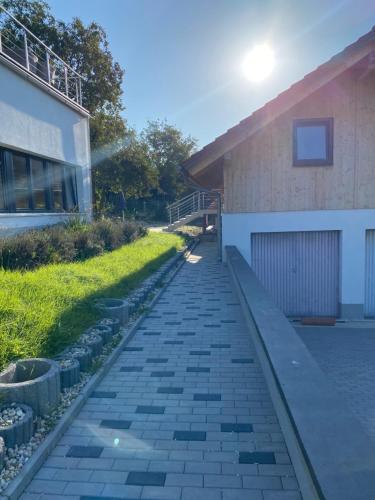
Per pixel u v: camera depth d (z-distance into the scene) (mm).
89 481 2641
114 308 5641
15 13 19688
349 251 10172
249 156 10094
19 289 5402
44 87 10906
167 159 45375
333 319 10156
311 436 2146
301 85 8562
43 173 11586
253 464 2797
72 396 3641
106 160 24797
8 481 2508
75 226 11055
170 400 3748
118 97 24391
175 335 5613
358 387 6355
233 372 4359
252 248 10492
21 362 3562
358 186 10039
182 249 15250
